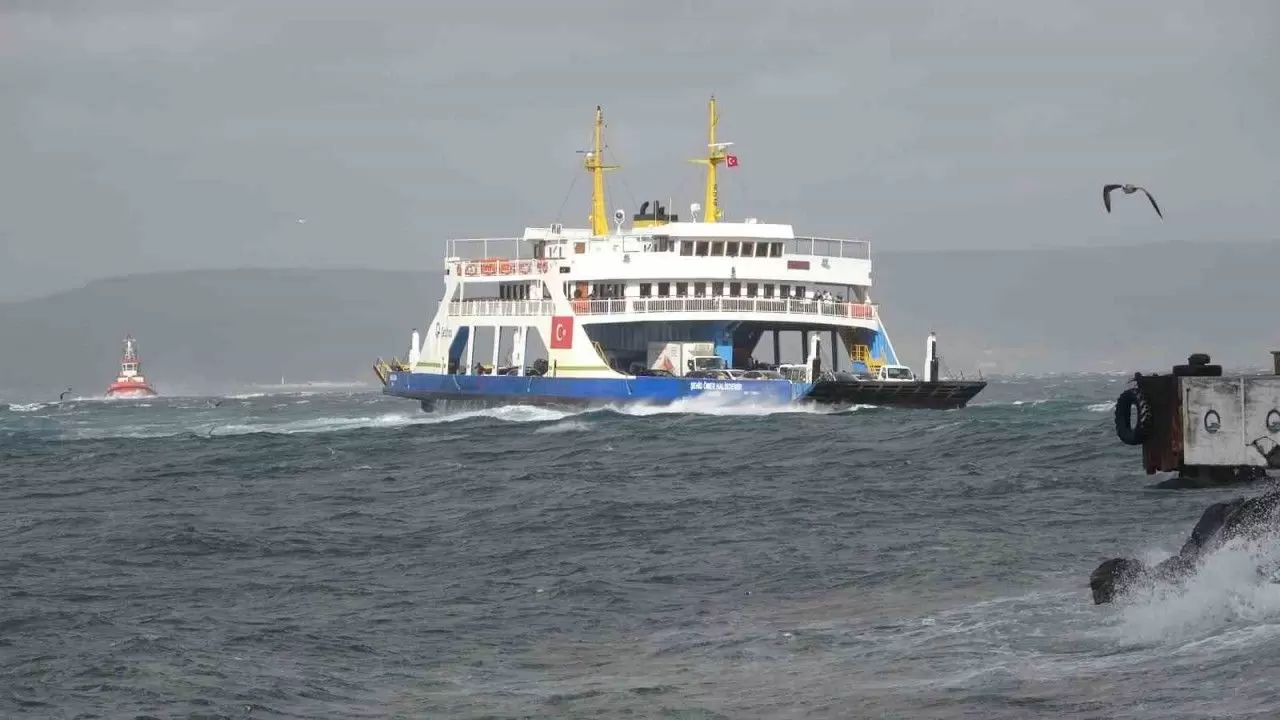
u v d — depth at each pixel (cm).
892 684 4228
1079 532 6656
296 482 10912
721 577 6134
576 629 5303
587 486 9731
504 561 6812
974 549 6341
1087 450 10275
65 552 7456
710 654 4806
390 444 13800
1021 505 7756
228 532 7988
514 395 17125
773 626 5166
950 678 4228
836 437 12444
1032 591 5347
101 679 4641
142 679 4631
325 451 13362
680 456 11719
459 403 17912
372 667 4816
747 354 18250
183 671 4731
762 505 8300
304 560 7056
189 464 12725
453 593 6047
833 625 5100
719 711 4112
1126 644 4369
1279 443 5872
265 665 4825
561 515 8288
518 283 18138
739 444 12388
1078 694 3938
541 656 4925
